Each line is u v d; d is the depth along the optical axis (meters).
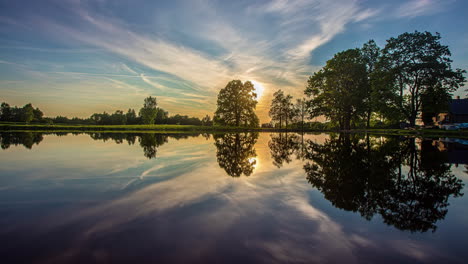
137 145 12.25
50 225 2.40
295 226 2.44
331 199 3.35
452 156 7.91
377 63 26.41
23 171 5.19
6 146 11.60
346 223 2.54
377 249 2.03
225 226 2.41
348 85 31.19
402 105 25.75
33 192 3.58
